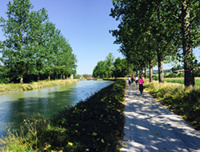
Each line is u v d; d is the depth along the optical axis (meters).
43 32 33.50
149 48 13.87
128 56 25.55
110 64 78.62
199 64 8.28
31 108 10.89
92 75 138.75
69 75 62.06
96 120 5.46
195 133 4.43
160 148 3.62
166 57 16.00
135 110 7.48
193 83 9.58
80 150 3.34
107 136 4.20
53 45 39.59
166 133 4.51
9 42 24.34
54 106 11.49
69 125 4.86
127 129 4.93
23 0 26.83
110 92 13.11
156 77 44.94
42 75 43.34
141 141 4.02
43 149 3.27
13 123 7.41
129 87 22.19
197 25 9.48
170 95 9.77
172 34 9.17
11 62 24.62
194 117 5.54
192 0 9.01
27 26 27.92
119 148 3.63
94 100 9.00
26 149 3.23
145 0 9.60
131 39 14.99
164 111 7.12
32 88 25.86
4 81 25.92
